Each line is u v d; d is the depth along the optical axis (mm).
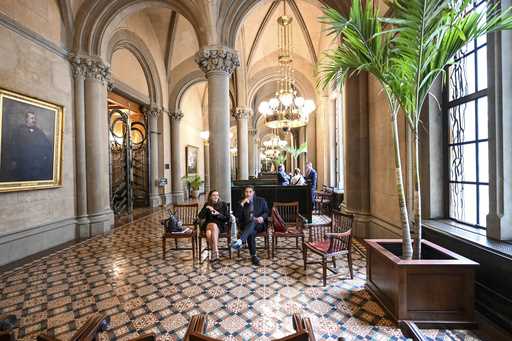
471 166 2996
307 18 9164
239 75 10633
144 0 5766
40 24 4809
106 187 6152
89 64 5691
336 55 2637
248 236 3863
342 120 9117
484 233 2768
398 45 2230
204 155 15836
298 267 3668
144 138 9820
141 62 8984
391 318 2363
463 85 3072
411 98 2348
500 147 2469
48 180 4832
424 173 3482
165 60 10406
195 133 14203
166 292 2949
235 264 3809
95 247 4723
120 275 3438
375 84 4699
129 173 8148
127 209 8031
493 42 2473
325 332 2191
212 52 5262
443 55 2139
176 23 9383
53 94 5051
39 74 4742
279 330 2240
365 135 4996
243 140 11086
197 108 14570
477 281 2463
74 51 5590
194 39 10227
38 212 4656
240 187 6363
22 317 2475
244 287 3055
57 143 5055
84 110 5730
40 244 4582
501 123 2457
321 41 9469
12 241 4082
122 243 4984
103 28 5879
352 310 2525
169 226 4160
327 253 3102
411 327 1334
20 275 3465
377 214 4684
